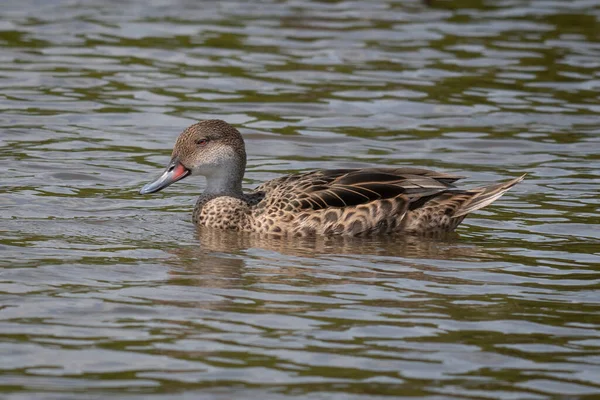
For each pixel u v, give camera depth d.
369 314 11.64
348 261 13.63
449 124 21.11
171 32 27.11
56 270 12.79
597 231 15.25
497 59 25.47
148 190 15.66
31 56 24.67
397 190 14.97
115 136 19.84
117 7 29.45
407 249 14.29
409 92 23.02
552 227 15.43
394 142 19.98
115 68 24.06
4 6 28.97
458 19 29.09
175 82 23.23
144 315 11.41
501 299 12.27
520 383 10.01
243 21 28.44
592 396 9.77
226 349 10.59
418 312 11.76
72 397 9.45
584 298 12.38
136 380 9.83
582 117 21.61
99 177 17.53
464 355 10.62
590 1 31.34
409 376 10.09
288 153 19.31
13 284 12.23
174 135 20.08
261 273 13.00
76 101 21.75
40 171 17.59
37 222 14.92
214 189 15.72
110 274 12.73
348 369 10.20
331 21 28.66
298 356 10.46
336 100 22.38
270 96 22.53
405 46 26.42
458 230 15.30
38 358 10.25
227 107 21.75
